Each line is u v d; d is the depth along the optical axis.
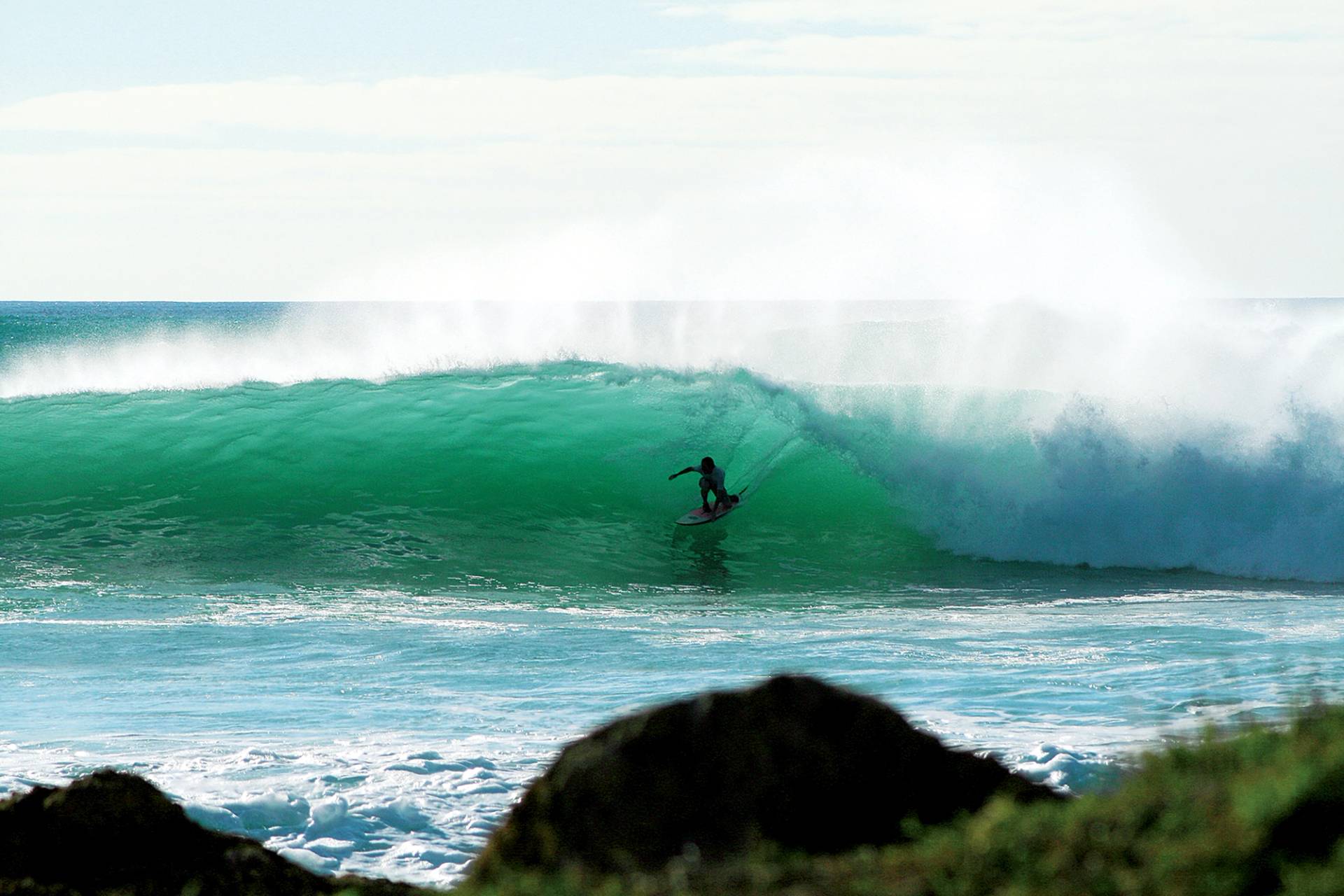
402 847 26.03
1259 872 12.13
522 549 72.62
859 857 15.10
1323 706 17.77
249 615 55.00
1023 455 78.38
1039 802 16.80
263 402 91.44
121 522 76.38
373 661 45.34
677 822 16.44
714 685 40.88
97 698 39.41
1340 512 72.94
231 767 31.31
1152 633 50.91
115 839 19.17
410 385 92.38
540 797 17.19
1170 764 16.30
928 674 42.25
